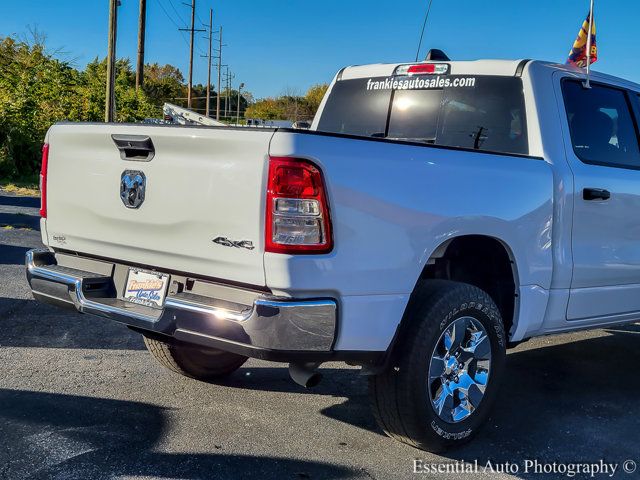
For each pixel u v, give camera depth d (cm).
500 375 409
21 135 2053
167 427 404
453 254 427
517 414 465
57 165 417
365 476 357
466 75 496
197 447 380
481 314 390
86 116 2272
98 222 394
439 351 376
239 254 328
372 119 544
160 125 355
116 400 441
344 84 567
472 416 395
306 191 316
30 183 1978
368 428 420
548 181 434
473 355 391
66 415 411
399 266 348
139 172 368
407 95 527
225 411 435
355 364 354
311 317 320
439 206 365
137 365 511
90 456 360
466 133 489
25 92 2195
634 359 623
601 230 473
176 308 343
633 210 495
